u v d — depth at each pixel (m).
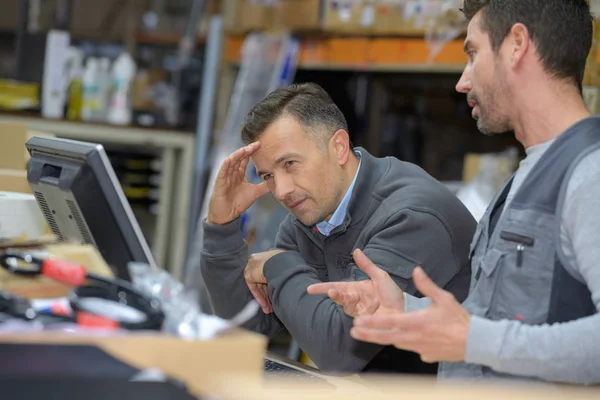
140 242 1.70
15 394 1.01
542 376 1.58
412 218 2.27
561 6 1.79
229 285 2.60
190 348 1.23
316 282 2.34
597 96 3.10
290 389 1.13
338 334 2.20
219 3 6.19
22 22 6.12
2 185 2.61
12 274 1.66
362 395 1.08
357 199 2.41
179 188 5.30
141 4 6.27
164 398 1.07
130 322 1.31
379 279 1.82
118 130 5.05
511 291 1.74
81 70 5.45
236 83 5.45
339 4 4.66
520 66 1.82
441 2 4.19
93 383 1.04
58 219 1.92
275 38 5.03
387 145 4.87
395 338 1.58
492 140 4.65
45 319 1.39
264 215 4.85
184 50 6.20
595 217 1.63
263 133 2.37
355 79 4.98
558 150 1.74
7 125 2.83
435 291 1.58
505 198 1.91
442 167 4.76
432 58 4.27
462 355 1.58
